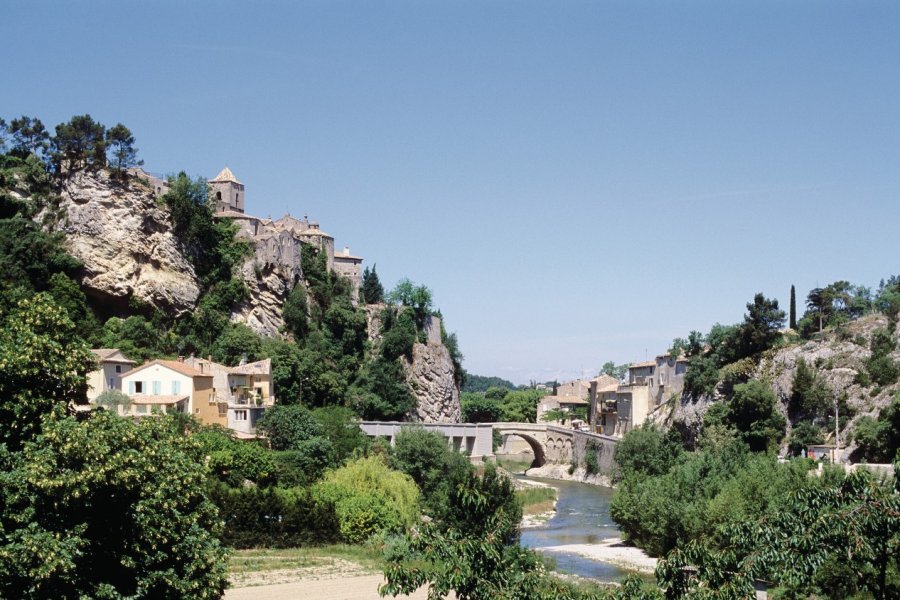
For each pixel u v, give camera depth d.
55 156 181.00
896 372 153.62
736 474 96.69
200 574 50.22
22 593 41.94
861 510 35.97
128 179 179.62
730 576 37.03
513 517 86.31
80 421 50.28
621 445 171.75
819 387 160.00
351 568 83.12
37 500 44.03
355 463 112.56
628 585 38.81
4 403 47.62
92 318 162.75
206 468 53.38
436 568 44.34
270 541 92.75
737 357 183.62
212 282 189.50
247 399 145.00
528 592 37.59
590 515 136.88
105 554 46.19
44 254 165.50
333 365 197.62
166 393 127.88
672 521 95.19
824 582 47.75
